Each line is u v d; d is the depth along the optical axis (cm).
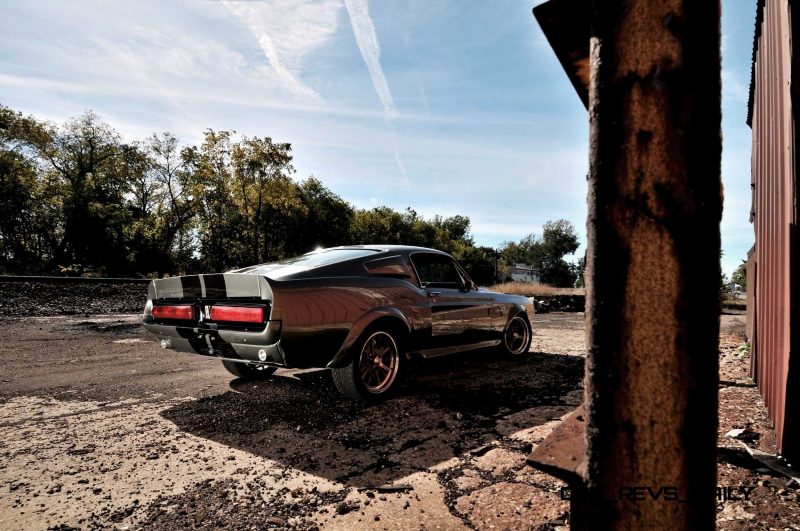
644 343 74
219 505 199
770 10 301
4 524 183
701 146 72
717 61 73
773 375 274
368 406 346
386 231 5859
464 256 6388
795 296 217
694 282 72
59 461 247
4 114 3103
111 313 1116
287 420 314
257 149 3356
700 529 72
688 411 72
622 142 75
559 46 101
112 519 187
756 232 394
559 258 7612
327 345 319
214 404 354
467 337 460
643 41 75
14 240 3172
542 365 507
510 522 181
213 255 3728
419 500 202
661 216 73
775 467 220
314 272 333
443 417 319
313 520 186
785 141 238
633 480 74
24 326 823
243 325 302
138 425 306
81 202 3309
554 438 97
